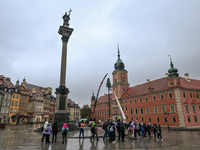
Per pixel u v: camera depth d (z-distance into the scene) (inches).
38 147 484.7
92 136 700.7
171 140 699.4
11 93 2807.6
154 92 2353.6
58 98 1236.5
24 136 768.9
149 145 548.7
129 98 2891.2
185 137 843.4
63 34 1439.5
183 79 2313.0
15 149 444.5
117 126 666.8
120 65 3506.4
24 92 3154.5
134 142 619.5
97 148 485.1
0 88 2635.3
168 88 2143.2
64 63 1350.9
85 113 3966.5
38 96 3454.7
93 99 4517.7
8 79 3277.6
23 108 3078.2
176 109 1983.3
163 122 2148.1
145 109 2488.9
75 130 1162.0
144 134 793.6
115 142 617.0
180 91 2018.9
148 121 2400.3
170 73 2154.3
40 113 3444.9
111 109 3540.8
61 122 1157.1
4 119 2618.1
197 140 703.7
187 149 477.7
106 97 4077.3
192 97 2100.1
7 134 852.0
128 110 2878.9
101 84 2297.0
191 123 1942.7
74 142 607.5
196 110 2059.5
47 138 570.6
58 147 492.4
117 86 3299.7
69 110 4586.6
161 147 510.6
